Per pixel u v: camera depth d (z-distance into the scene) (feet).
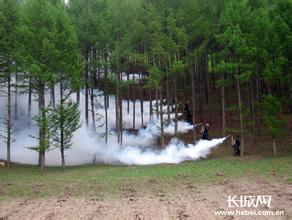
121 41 114.62
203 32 109.81
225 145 115.03
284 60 95.71
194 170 86.22
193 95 117.91
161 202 55.62
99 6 121.70
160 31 110.11
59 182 78.69
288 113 135.23
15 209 54.39
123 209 51.98
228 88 167.22
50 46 92.27
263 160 93.66
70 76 98.89
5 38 101.76
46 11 96.07
